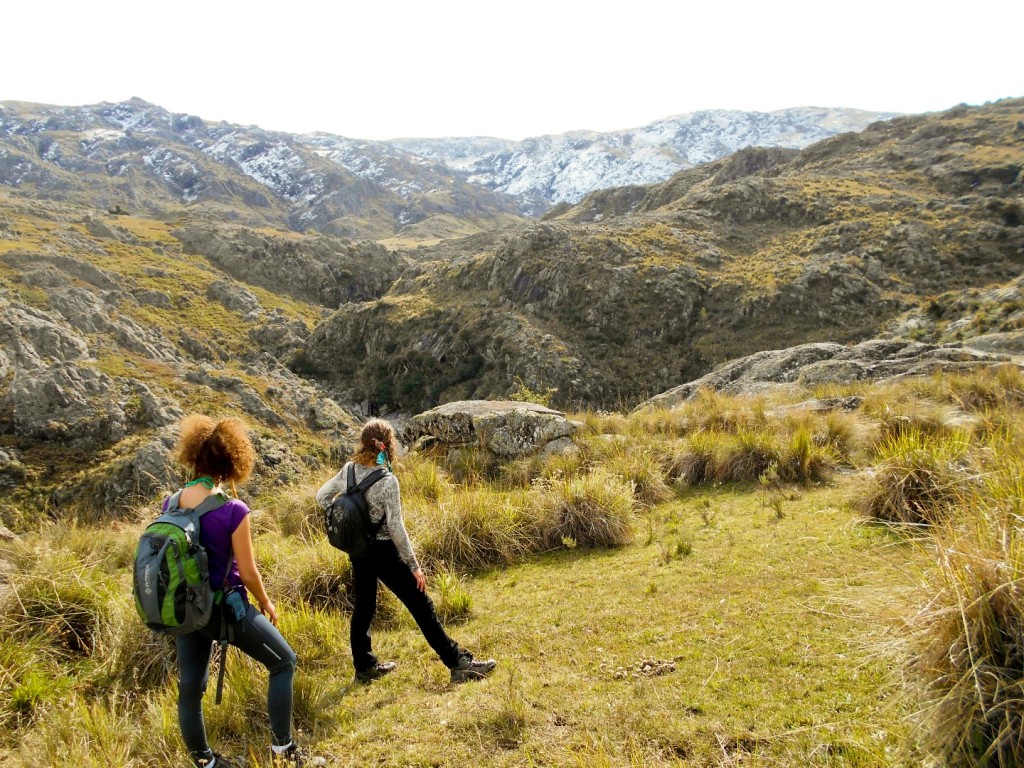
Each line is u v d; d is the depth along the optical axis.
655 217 90.19
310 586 5.36
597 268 76.75
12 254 74.31
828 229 74.94
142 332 65.81
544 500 6.77
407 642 4.42
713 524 6.15
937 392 10.02
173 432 37.16
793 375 16.91
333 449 11.11
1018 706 2.25
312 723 3.41
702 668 3.36
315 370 88.69
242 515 2.91
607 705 3.13
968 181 82.19
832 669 3.11
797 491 6.80
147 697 3.78
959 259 63.12
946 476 5.09
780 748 2.59
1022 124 95.69
